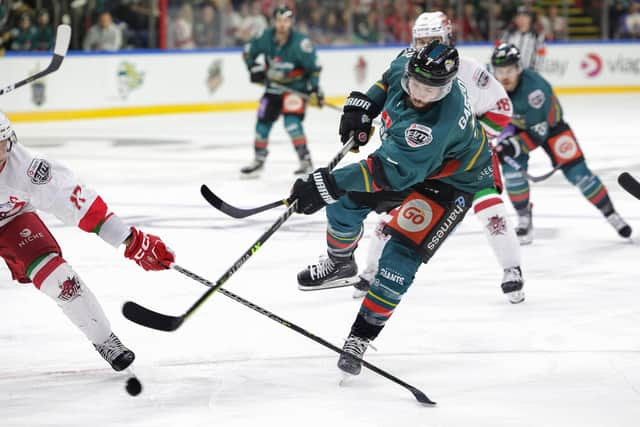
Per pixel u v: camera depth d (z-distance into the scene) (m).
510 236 9.16
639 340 7.98
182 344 7.95
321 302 9.36
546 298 9.45
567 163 11.96
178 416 6.30
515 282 9.16
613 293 9.62
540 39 24.86
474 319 8.70
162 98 30.83
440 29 8.83
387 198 7.70
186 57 31.17
